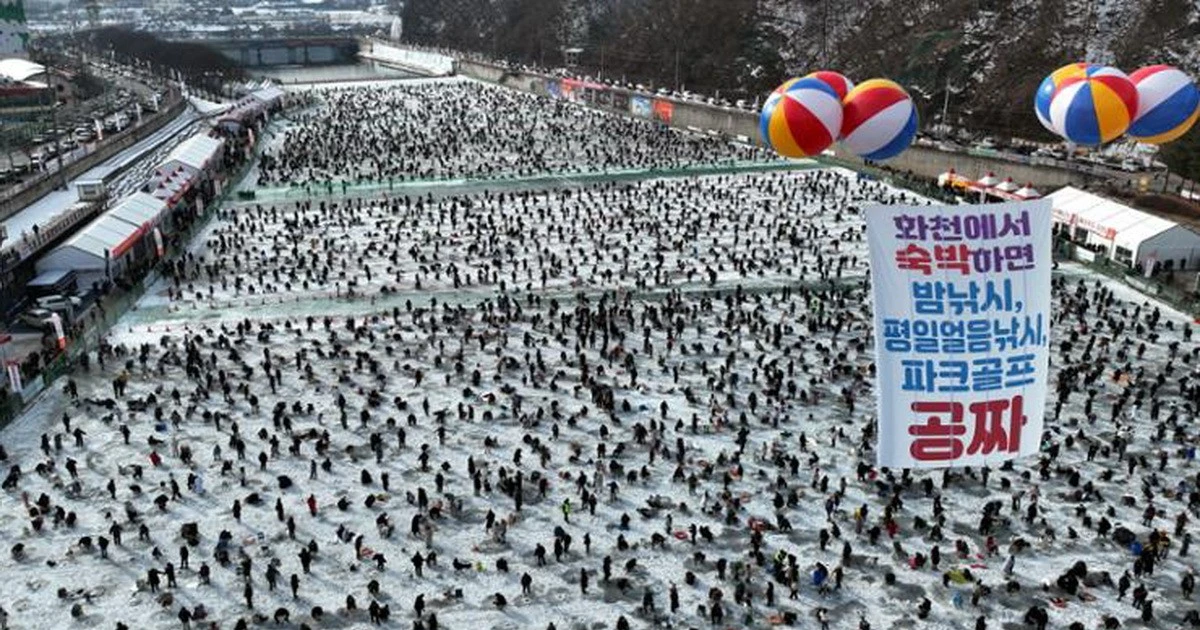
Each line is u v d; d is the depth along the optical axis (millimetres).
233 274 65562
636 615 30750
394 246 72188
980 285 18500
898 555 33625
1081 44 112250
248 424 43562
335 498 37625
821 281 63781
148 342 53562
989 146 101875
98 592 31797
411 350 52156
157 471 39562
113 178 86500
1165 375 48312
